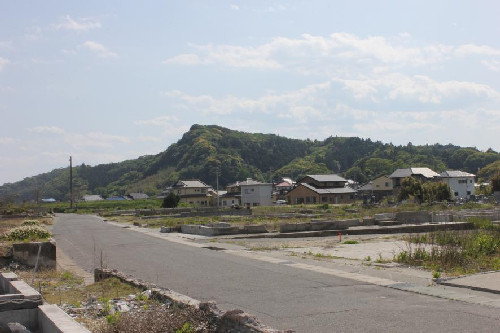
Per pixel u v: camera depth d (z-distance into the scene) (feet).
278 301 30.48
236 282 37.88
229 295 32.81
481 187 275.18
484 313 26.25
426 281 36.40
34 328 26.61
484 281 34.55
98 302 32.32
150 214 181.68
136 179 485.97
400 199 222.89
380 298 30.71
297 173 429.79
